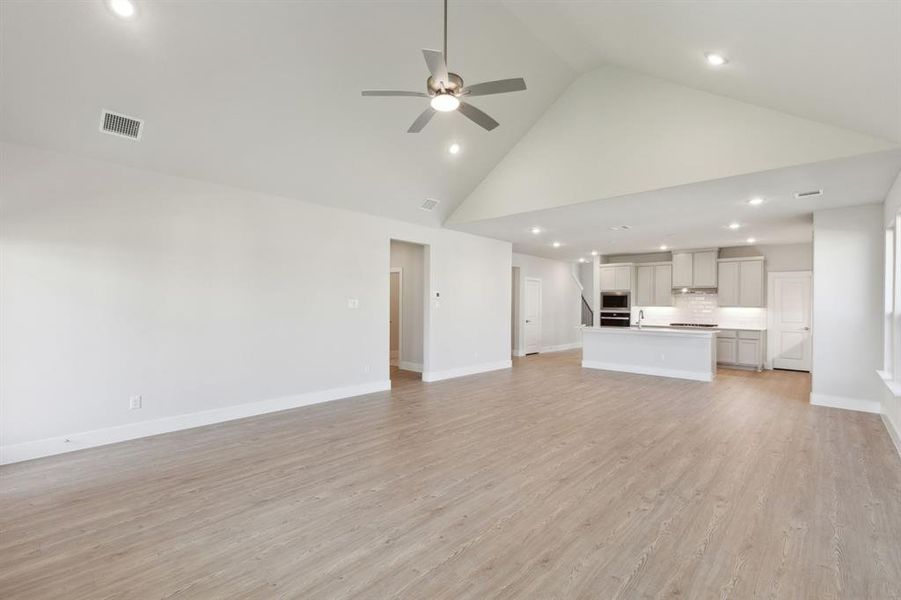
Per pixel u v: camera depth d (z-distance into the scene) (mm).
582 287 12867
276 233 5121
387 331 6398
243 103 3861
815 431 4324
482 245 7957
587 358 8609
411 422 4684
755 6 2238
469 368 7723
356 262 5973
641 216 5871
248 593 1948
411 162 5367
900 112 2775
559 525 2541
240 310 4812
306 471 3354
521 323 10344
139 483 3121
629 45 3695
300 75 3805
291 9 3295
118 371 3973
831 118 3381
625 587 1979
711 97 4098
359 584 2010
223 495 2938
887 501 2816
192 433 4281
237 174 4598
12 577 2053
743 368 8406
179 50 3277
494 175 6047
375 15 3574
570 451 3779
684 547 2305
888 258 4730
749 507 2744
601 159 4879
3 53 2936
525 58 4504
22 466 3408
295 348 5309
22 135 3416
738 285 8625
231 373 4746
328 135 4539
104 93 3387
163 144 3945
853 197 4711
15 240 3459
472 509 2740
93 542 2363
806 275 8086
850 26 2086
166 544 2346
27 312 3512
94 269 3834
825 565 2139
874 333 5008
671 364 7496
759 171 3859
